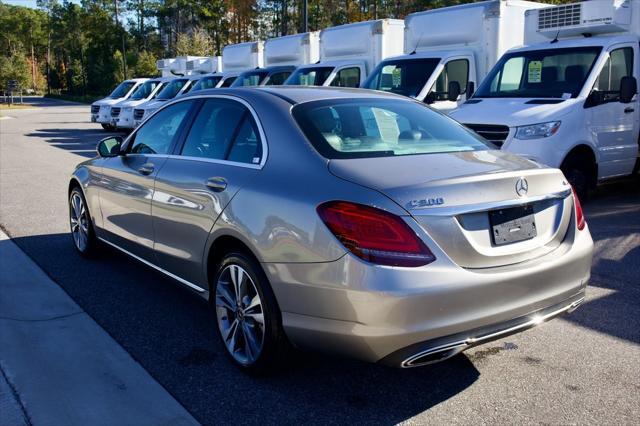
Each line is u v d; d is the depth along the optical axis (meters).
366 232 2.97
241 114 4.11
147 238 4.75
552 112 7.59
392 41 12.85
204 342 4.20
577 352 4.00
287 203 3.32
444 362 3.89
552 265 3.35
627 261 5.89
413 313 2.92
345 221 3.03
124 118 21.83
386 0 50.94
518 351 4.03
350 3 51.03
